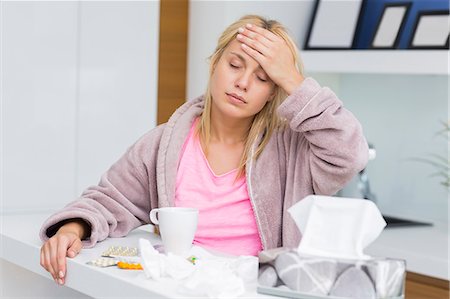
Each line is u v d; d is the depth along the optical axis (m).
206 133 1.98
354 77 4.21
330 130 1.79
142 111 3.19
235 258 1.71
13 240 1.88
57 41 2.93
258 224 1.91
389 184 4.05
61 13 2.93
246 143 1.96
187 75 3.92
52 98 2.93
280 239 1.94
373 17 3.81
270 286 1.36
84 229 1.87
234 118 1.94
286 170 1.94
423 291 3.13
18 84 2.84
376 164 4.11
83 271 1.59
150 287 1.40
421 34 3.51
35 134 2.89
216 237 1.93
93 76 3.04
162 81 3.81
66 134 2.98
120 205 1.99
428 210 3.89
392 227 3.63
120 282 1.46
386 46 3.62
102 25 3.05
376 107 4.11
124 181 2.03
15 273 2.19
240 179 1.95
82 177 3.03
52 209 2.95
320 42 3.84
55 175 2.95
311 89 1.78
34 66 2.87
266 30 1.88
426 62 3.35
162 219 1.66
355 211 1.37
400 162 4.00
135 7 3.14
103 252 1.75
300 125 1.80
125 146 3.15
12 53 2.82
